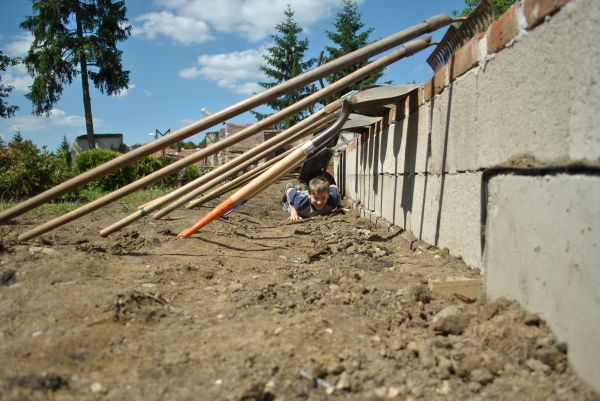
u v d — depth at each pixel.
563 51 1.88
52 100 33.88
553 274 1.85
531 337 1.87
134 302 2.45
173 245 4.19
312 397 1.70
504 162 2.42
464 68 3.13
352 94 5.43
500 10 22.20
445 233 3.61
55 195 3.45
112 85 34.09
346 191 12.25
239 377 1.79
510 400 1.63
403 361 1.91
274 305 2.55
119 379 1.78
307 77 3.40
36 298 2.46
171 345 2.04
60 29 33.25
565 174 1.79
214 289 2.88
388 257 3.77
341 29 38.38
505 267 2.28
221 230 5.25
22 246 3.53
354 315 2.37
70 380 1.76
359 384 1.75
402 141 5.05
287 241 4.77
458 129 3.28
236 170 4.94
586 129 1.70
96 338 2.05
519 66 2.30
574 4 1.79
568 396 1.58
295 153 4.40
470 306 2.49
